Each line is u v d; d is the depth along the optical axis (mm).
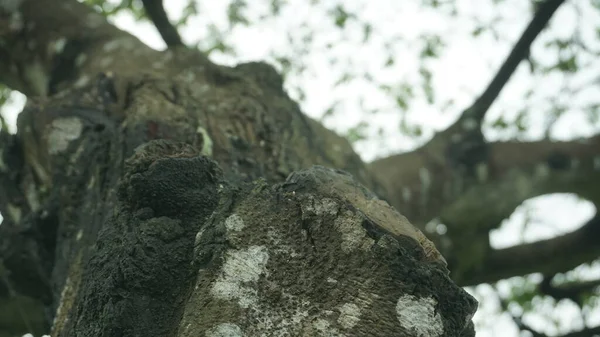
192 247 1285
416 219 4000
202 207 1350
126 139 1944
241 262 1222
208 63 2674
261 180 1339
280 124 2414
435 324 1160
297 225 1266
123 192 1407
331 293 1183
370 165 3842
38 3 3318
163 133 2012
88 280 1344
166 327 1204
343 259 1216
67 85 3059
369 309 1160
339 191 1344
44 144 2131
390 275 1188
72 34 3195
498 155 4211
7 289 3428
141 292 1227
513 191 4191
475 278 4461
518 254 4469
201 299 1184
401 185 3951
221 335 1135
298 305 1176
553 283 5363
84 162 2018
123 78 2346
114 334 1192
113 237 1355
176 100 2273
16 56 3293
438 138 4199
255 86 2561
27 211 2197
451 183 4059
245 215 1277
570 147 4324
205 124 2164
